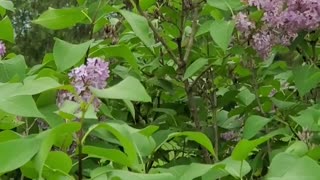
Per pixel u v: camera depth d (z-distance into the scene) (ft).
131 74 5.04
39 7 28.76
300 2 4.49
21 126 4.11
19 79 3.92
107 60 4.83
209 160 4.65
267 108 4.95
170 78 5.45
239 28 4.63
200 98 5.22
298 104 4.72
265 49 4.73
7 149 2.61
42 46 29.84
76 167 3.55
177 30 4.95
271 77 5.31
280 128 4.47
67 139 2.99
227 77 5.43
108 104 4.91
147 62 5.82
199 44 5.43
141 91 2.88
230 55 4.97
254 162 4.37
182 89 5.36
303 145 3.64
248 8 4.77
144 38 4.20
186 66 4.91
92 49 4.51
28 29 29.63
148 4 4.88
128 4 5.26
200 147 5.04
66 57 3.86
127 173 2.76
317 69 4.54
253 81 5.00
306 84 4.52
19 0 28.91
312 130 3.89
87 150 2.92
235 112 5.03
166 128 5.02
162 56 5.37
